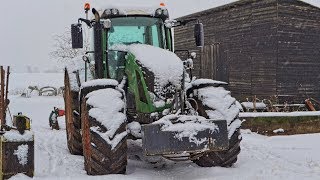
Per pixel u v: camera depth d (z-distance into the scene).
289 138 8.87
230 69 17.12
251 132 9.46
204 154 5.72
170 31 6.69
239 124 5.77
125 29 6.54
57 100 23.88
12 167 5.02
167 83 5.42
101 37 5.95
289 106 14.09
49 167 5.73
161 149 4.79
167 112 5.40
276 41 14.46
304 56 14.93
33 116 16.23
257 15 15.40
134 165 5.92
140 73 5.51
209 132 4.92
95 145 5.12
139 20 6.59
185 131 4.81
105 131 5.15
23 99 24.56
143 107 5.48
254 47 15.57
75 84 6.97
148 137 4.89
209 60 18.81
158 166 5.91
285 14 14.55
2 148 5.00
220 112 5.65
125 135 5.23
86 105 5.31
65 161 6.26
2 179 5.00
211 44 18.56
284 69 14.57
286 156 6.83
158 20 6.68
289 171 5.61
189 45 20.70
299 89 14.82
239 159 6.45
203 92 5.77
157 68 5.44
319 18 15.22
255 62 15.52
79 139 6.88
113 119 5.21
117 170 5.20
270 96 14.72
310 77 15.06
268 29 14.85
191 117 4.99
